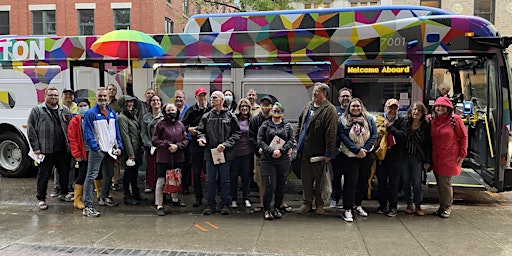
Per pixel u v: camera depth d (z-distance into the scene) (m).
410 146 6.35
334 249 5.10
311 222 6.21
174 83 8.18
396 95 7.29
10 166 9.55
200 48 8.00
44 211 6.89
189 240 5.43
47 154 6.93
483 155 7.50
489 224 6.10
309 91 7.66
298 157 7.21
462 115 8.30
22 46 8.97
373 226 6.01
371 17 7.53
